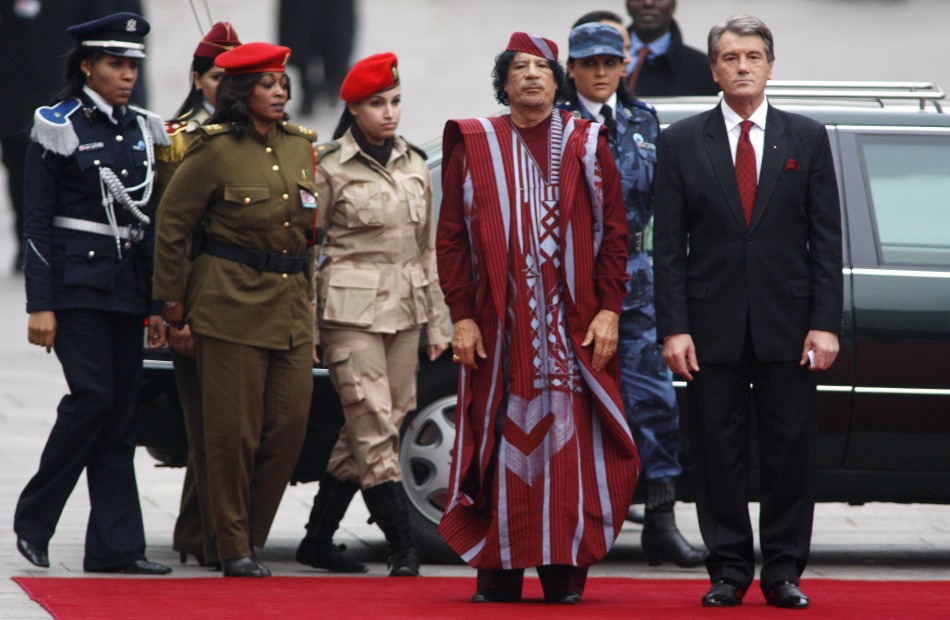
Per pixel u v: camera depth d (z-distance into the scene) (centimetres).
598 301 2230
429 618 2036
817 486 2670
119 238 2455
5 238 6625
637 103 2694
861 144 2766
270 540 2931
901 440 2653
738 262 2222
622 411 2212
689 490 2728
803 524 2233
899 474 2666
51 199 2430
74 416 2444
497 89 2252
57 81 5422
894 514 3316
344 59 8756
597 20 3117
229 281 2430
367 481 2534
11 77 5425
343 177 2559
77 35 2438
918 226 2709
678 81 3441
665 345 2245
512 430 2203
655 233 2259
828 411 2647
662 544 2692
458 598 2259
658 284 2252
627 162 2633
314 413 2677
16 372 4459
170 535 2902
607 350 2206
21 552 2484
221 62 2445
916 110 2811
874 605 2217
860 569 2719
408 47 10281
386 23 11206
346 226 2556
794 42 10406
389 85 2564
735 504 2242
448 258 2238
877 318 2648
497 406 2211
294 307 2464
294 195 2452
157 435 2683
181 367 2562
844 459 2661
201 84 2619
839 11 12206
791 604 2178
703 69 3456
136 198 2469
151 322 2531
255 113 2452
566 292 2208
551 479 2194
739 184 2230
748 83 2206
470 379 2236
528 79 2200
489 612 2097
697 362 2242
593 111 2648
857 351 2644
